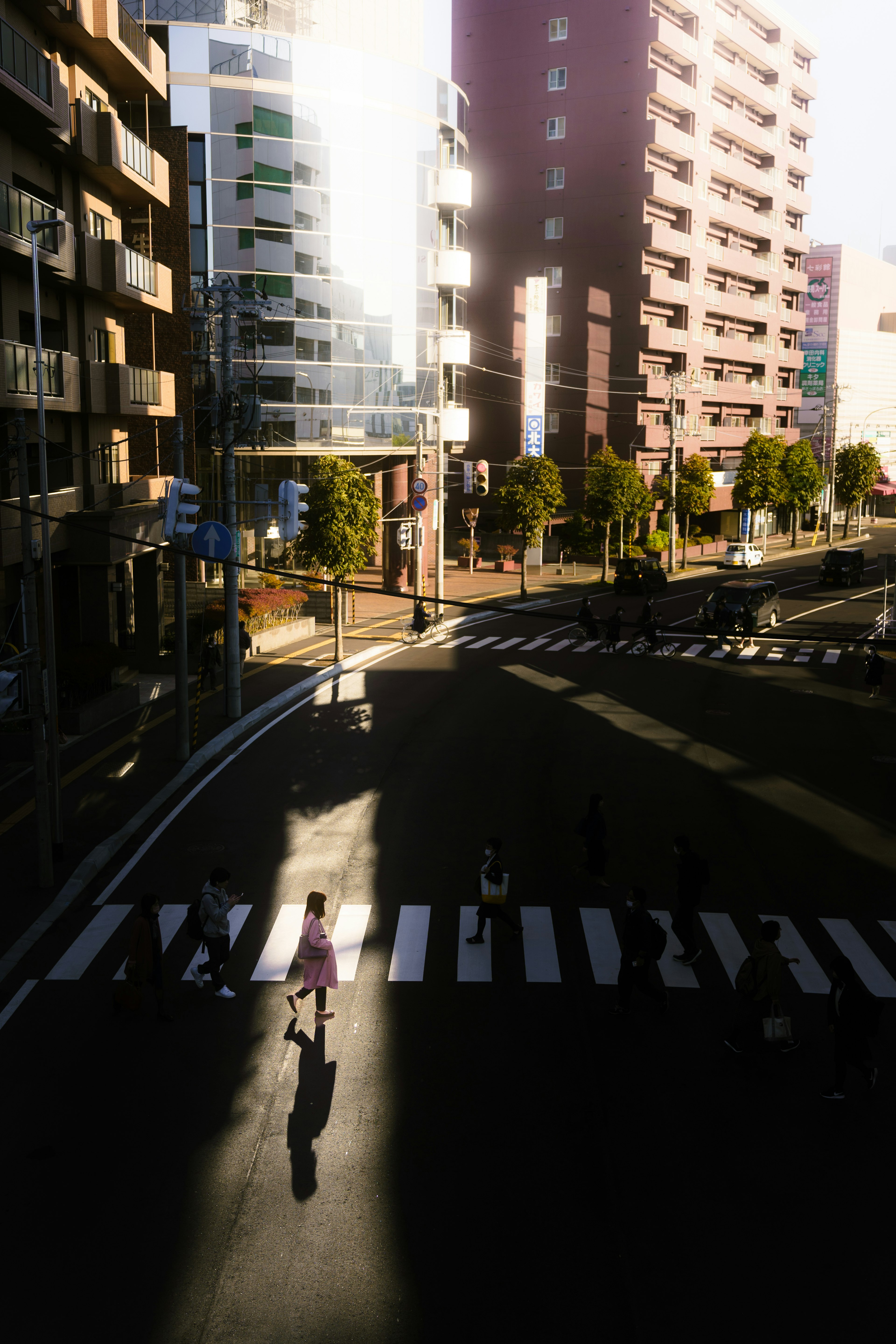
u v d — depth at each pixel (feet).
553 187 240.32
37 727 53.57
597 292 238.48
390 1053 38.99
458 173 177.37
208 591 143.02
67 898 52.85
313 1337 25.79
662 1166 32.48
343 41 189.16
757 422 303.48
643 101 230.27
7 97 78.13
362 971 45.68
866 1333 26.02
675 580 211.41
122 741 82.43
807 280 331.57
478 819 65.05
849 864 59.06
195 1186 31.35
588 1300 26.99
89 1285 27.45
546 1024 41.34
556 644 135.44
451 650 129.39
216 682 103.55
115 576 113.70
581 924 50.62
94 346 105.40
